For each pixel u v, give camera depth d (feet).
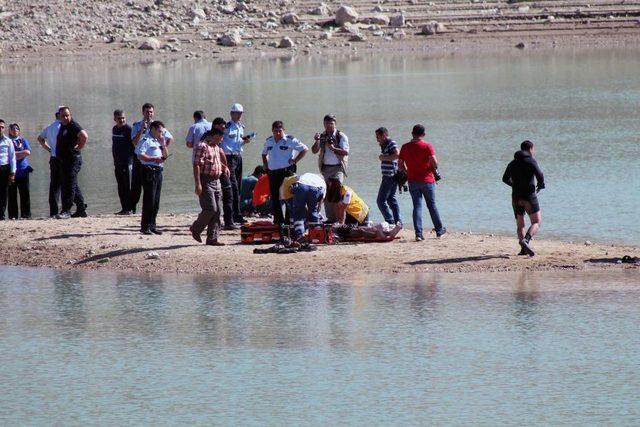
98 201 255.29
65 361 125.29
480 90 515.50
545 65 650.84
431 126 380.58
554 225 206.39
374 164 295.69
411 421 104.58
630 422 103.50
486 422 104.06
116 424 105.50
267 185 211.82
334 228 184.85
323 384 115.55
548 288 153.17
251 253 176.76
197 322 139.64
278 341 130.72
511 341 128.88
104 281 163.43
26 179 225.15
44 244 186.91
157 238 189.47
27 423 106.32
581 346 126.52
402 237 190.29
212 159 179.63
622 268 165.07
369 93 514.27
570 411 106.52
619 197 235.81
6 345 132.05
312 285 157.58
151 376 119.34
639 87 503.20
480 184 258.98
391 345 128.36
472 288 153.89
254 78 615.57
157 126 191.01
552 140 335.67
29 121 424.46
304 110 443.73
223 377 118.32
